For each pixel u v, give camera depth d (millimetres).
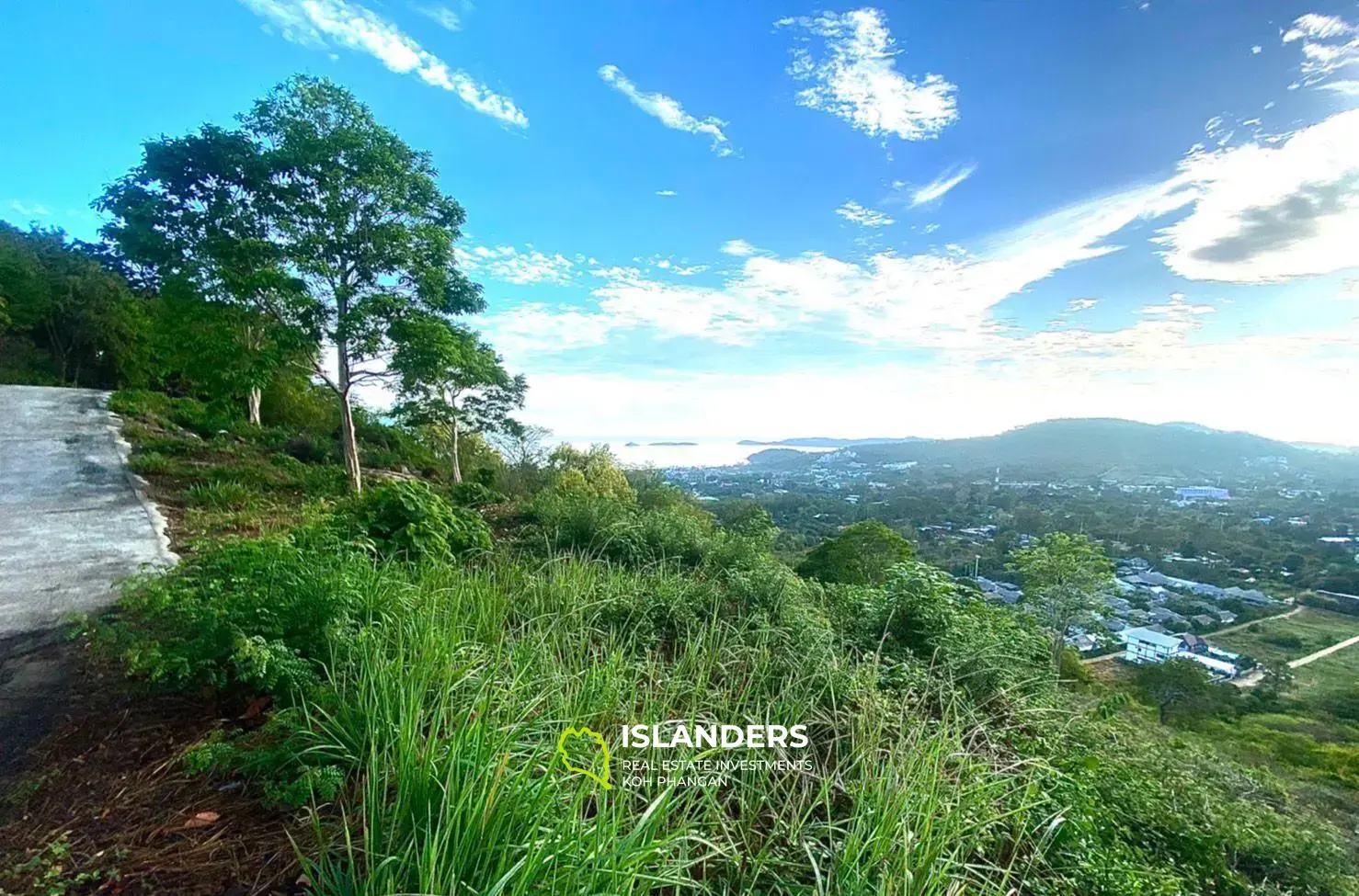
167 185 8688
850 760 2559
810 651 3436
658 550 6465
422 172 10203
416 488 5762
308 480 9453
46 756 2156
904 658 3982
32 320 17516
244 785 2004
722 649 3428
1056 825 2219
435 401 14367
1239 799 3252
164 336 10695
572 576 4660
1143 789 2895
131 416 11961
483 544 5797
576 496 9055
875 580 8750
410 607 3068
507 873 1267
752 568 5562
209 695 2535
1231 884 2520
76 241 19766
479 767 1576
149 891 1541
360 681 2244
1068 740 3420
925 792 2066
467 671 2350
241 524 6457
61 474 7789
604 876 1427
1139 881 2088
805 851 1890
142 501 6957
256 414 13836
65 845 1701
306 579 2914
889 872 1740
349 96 9477
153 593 2818
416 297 9961
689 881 1607
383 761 1930
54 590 4164
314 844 1726
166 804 1902
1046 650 4906
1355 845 3002
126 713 2447
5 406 11328
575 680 2590
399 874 1451
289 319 9258
